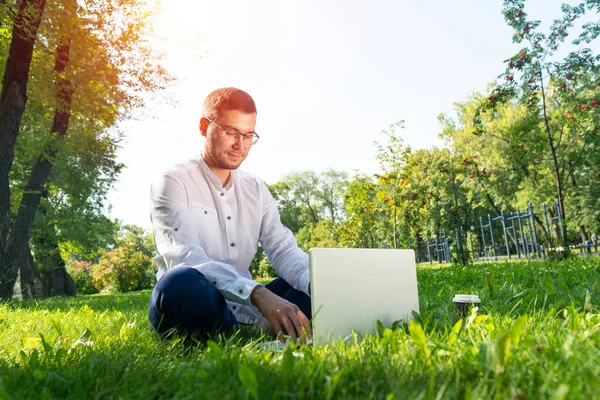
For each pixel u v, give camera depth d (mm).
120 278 36781
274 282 2678
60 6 10680
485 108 15109
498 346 1082
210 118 2355
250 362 1353
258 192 2684
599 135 14195
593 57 13586
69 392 1213
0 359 1704
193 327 2084
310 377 1161
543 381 1027
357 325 1825
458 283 5855
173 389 1211
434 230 44156
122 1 11906
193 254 2211
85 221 20531
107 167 17500
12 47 8875
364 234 21031
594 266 6371
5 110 8641
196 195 2469
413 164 15867
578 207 26594
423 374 1149
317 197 72375
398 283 2049
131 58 12688
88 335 2379
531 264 8258
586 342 1406
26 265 18766
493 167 30000
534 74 14148
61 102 11156
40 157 11227
